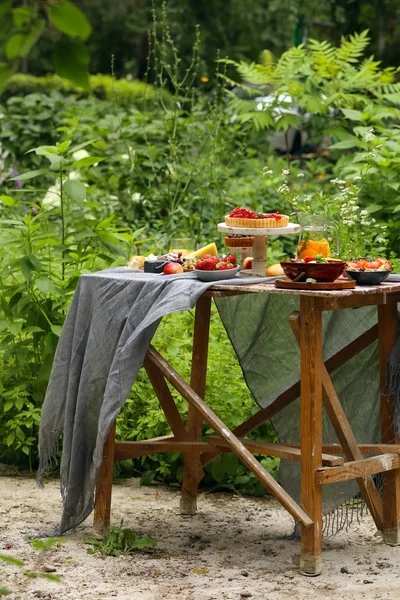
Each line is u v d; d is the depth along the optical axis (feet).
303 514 12.00
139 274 13.47
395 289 12.44
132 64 73.20
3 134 32.89
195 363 15.02
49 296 17.61
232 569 12.27
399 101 26.08
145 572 12.05
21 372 18.04
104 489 13.43
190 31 67.21
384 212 22.72
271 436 16.85
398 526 13.60
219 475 16.26
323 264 11.58
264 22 68.74
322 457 12.26
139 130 29.89
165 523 14.48
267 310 14.88
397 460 13.26
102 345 12.87
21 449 17.80
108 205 26.86
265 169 21.40
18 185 28.81
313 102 27.27
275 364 14.99
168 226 24.89
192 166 26.66
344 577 12.00
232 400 16.58
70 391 13.37
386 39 40.22
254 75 28.19
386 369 13.57
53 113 34.12
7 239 17.52
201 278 12.42
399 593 11.33
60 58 4.48
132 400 17.30
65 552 12.81
